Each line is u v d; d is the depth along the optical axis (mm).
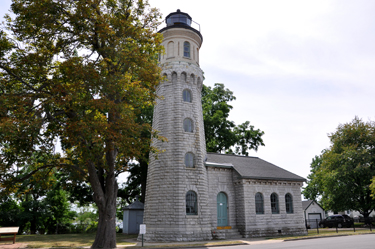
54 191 44969
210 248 19391
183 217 24891
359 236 25328
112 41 18906
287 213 31109
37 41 18859
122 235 34062
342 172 40531
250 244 21047
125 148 17391
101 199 18750
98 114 19766
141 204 37438
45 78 18781
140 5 20781
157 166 26766
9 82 18984
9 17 18047
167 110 28281
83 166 20750
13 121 14797
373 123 43969
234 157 34031
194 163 27469
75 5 18219
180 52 30297
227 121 45062
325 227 46469
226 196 29125
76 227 43844
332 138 46531
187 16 32594
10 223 41969
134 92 18469
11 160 17641
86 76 16859
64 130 17016
